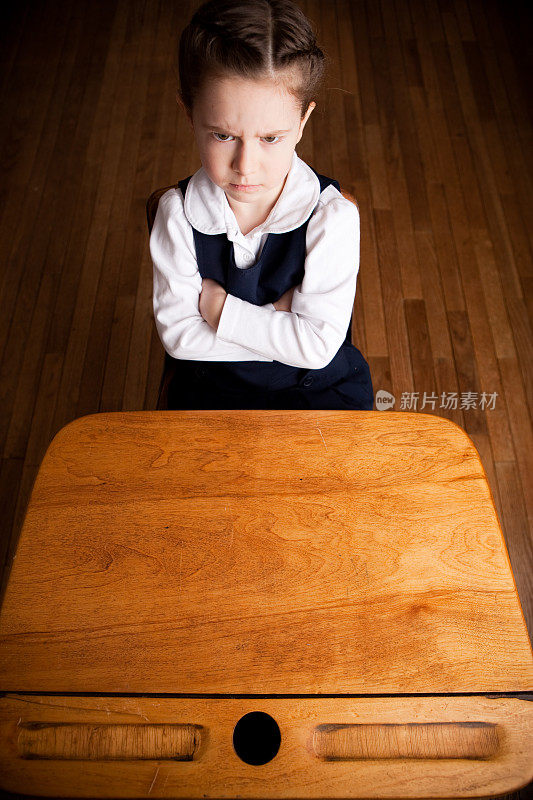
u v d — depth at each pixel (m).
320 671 0.87
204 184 1.24
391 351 2.34
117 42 3.24
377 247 2.57
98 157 2.83
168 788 0.81
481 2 3.43
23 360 2.30
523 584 1.90
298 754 0.82
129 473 1.05
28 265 2.51
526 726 0.84
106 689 0.87
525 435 2.17
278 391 1.42
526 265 2.54
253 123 1.00
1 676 0.88
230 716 0.85
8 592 0.94
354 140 2.89
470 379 2.28
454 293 2.46
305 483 1.03
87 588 0.94
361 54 3.20
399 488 1.03
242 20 0.93
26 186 2.73
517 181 2.78
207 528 0.99
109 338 2.35
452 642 0.90
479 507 1.01
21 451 2.11
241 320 1.23
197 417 1.12
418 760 0.82
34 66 3.15
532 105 3.03
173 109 2.98
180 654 0.89
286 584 0.94
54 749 0.84
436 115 2.98
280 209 1.23
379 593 0.93
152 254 1.30
